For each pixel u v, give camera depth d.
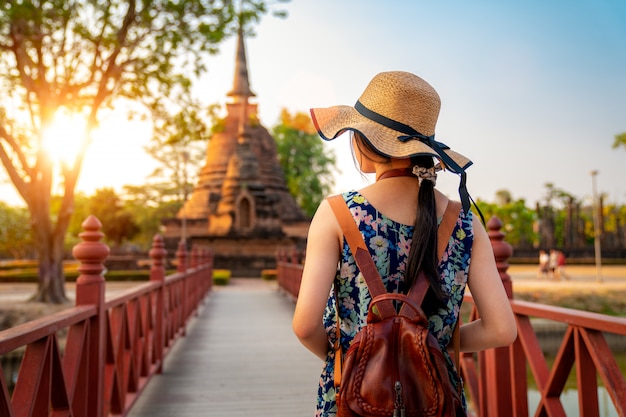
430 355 1.27
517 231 60.12
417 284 1.40
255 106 47.62
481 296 1.49
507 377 3.29
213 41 15.36
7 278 30.69
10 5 13.62
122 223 56.00
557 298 21.75
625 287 23.89
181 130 16.92
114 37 14.96
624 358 11.25
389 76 1.57
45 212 16.11
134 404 5.19
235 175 39.88
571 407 7.59
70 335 2.98
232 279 34.06
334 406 1.50
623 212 65.44
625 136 42.31
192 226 41.88
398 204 1.49
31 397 2.20
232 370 6.76
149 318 5.95
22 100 16.25
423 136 1.51
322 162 52.59
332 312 1.57
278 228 38.47
